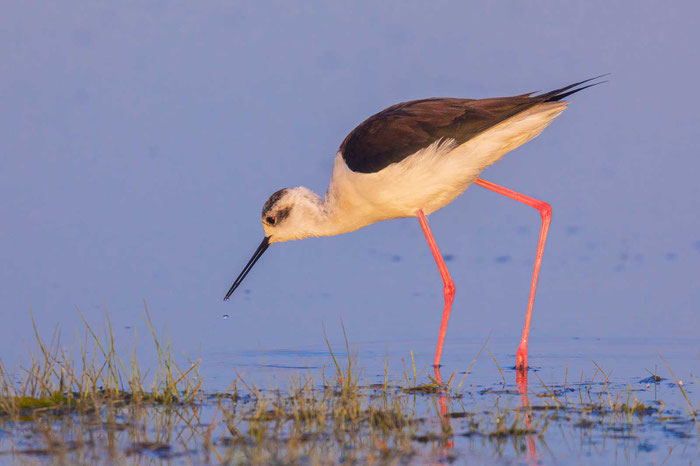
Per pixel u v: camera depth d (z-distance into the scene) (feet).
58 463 24.07
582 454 24.81
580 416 28.58
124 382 33.94
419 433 26.81
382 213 40.40
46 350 38.04
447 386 33.22
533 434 26.68
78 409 29.50
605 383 33.24
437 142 37.22
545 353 38.83
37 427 27.55
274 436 26.30
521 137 37.73
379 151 37.93
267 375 34.86
